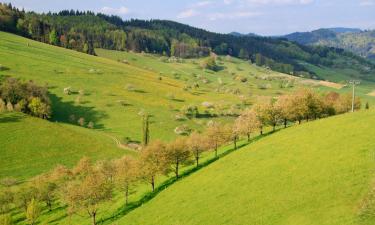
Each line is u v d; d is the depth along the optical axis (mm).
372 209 41938
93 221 74312
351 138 64000
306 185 53969
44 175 98500
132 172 82000
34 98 160875
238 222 51375
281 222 46906
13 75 196375
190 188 73250
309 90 108625
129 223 67188
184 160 90375
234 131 102625
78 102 187500
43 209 89250
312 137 71938
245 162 74125
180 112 197375
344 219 42062
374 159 53750
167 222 60906
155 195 79625
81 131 153875
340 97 123500
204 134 105688
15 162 117562
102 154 134500
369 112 75625
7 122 139875
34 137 134500
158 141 90312
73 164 123188
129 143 152375
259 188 59625
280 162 66375
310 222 44094
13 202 87188
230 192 62781
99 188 74812
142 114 185000
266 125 111062
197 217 58062
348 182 49969
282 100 111750
